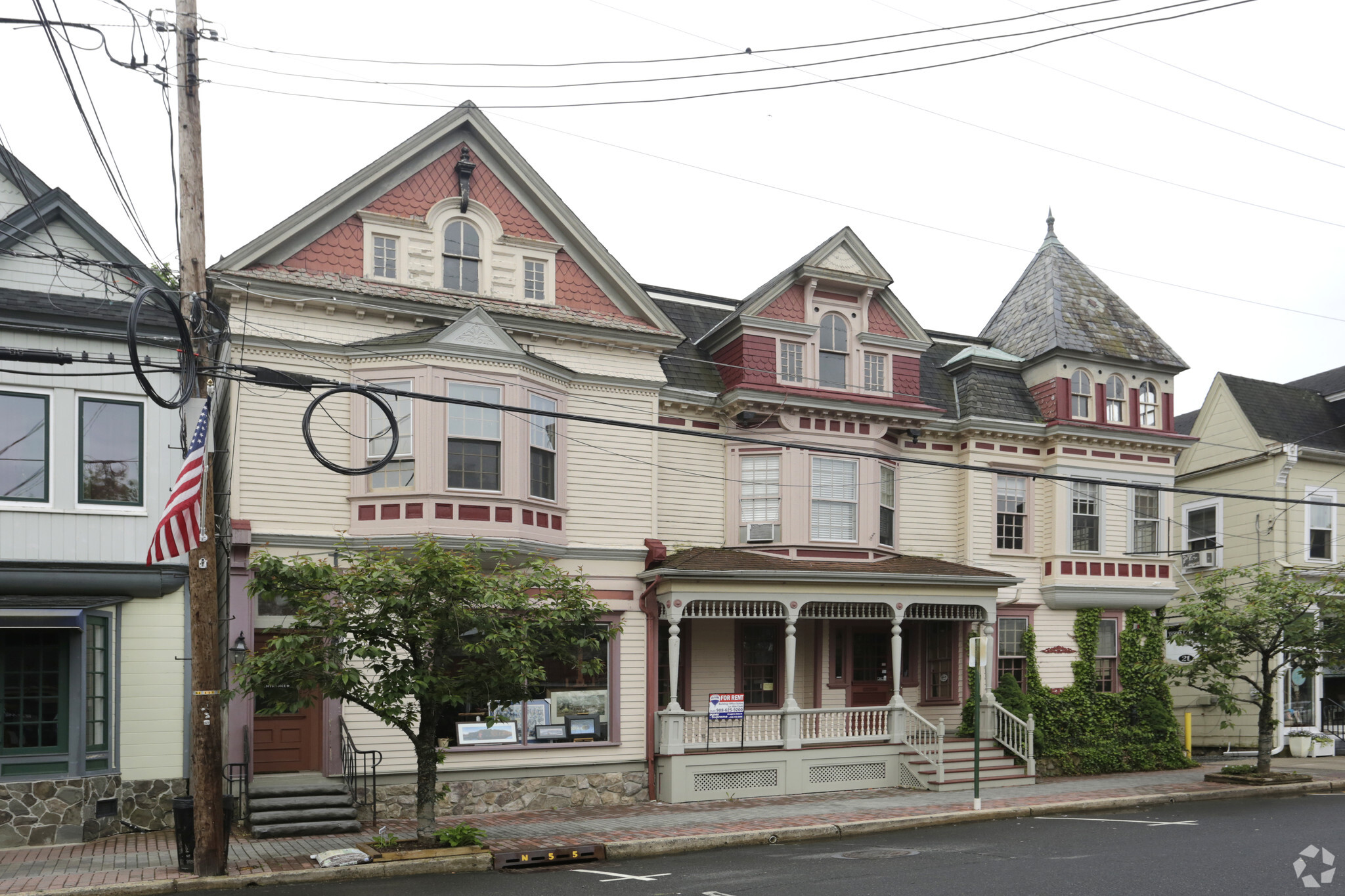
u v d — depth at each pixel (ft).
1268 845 46.93
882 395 73.56
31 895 36.88
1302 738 89.04
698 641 69.26
